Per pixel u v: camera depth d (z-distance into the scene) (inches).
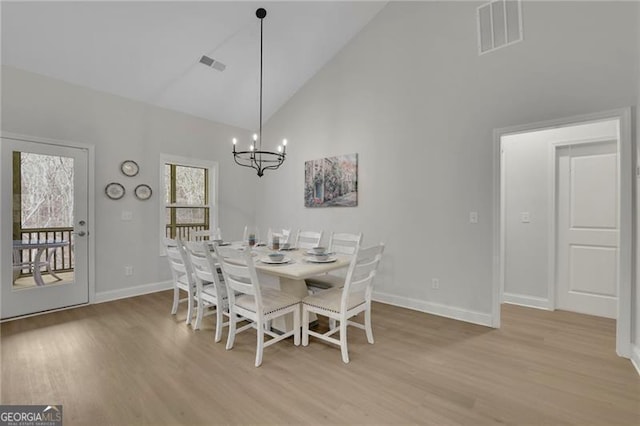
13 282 121.9
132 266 154.6
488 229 115.6
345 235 131.2
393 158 142.1
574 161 130.6
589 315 127.0
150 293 159.5
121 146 150.3
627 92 89.9
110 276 147.3
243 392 73.6
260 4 132.8
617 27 91.5
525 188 140.2
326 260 102.4
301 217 183.2
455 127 123.6
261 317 86.5
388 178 143.7
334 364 86.9
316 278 125.0
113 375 80.7
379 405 68.9
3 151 118.6
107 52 129.0
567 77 99.6
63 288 133.6
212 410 67.2
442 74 126.9
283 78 173.6
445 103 126.1
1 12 104.2
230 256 89.7
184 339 103.5
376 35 148.5
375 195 148.4
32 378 79.0
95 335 106.3
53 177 130.8
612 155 122.7
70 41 120.0
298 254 119.6
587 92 96.1
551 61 102.3
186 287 120.2
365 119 152.7
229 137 195.9
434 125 129.3
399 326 115.4
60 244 132.9
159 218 164.2
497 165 113.3
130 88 148.3
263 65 162.4
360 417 65.0
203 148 183.0
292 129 187.6
